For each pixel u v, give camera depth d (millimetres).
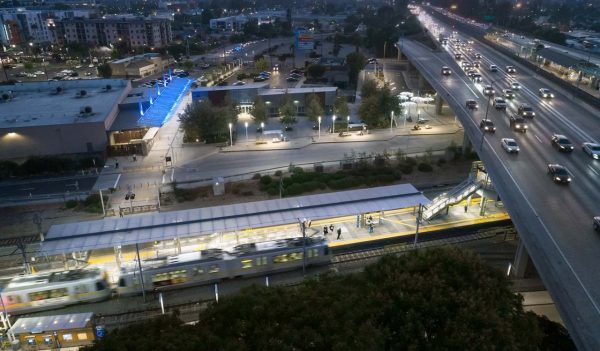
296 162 92500
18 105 110875
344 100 117062
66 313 52594
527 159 65438
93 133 97062
